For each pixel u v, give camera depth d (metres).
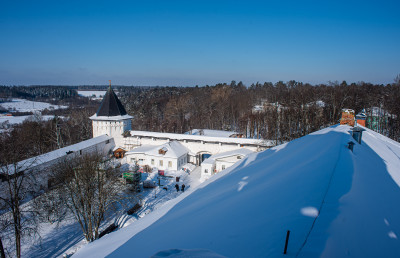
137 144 49.09
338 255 4.69
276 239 5.68
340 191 7.21
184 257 5.47
